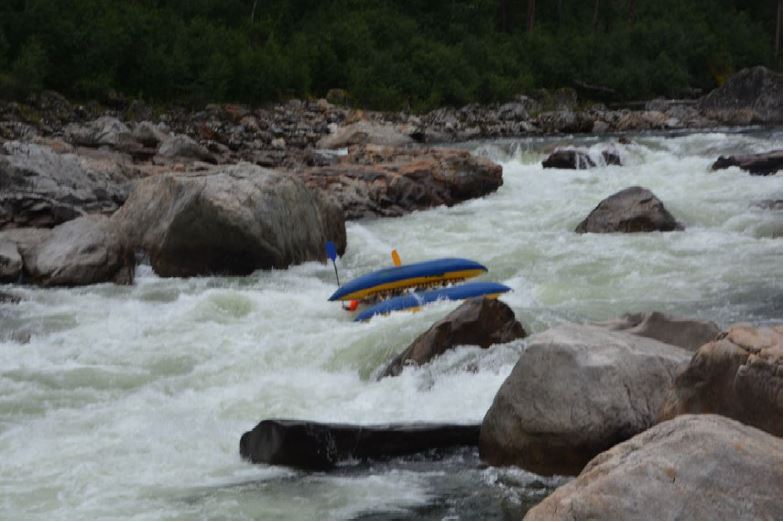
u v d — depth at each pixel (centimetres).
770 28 9344
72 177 2730
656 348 1143
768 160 3066
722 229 2450
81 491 1093
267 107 5591
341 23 6656
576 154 3544
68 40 5191
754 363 948
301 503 1035
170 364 1577
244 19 6631
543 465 1080
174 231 2200
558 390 1087
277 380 1463
